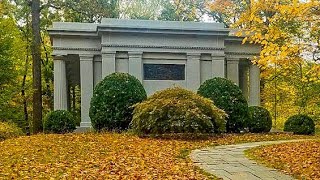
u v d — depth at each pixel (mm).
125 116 18391
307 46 9328
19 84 27031
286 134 18766
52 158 10875
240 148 12617
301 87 27656
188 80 23719
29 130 30203
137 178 8070
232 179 7805
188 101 16250
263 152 11430
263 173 8398
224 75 24328
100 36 23547
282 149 11953
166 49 23578
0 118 26594
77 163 10000
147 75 23453
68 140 14703
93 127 19250
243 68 28641
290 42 9375
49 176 8484
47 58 33844
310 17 9273
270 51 9305
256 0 9656
